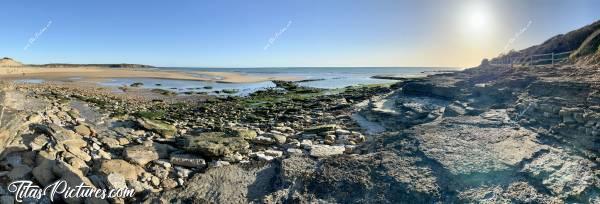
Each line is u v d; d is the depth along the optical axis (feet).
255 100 106.11
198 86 175.22
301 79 254.88
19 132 35.22
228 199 27.07
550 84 42.57
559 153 28.25
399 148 32.71
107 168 30.27
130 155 34.86
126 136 44.04
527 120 36.96
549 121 34.22
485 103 50.85
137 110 77.20
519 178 25.61
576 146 28.53
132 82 187.73
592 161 26.23
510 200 23.58
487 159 28.22
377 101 73.10
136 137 44.39
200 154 37.68
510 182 25.32
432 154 29.96
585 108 32.07
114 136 43.45
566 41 131.44
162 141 42.45
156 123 51.96
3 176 27.53
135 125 51.31
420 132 36.32
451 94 61.98
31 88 107.55
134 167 31.68
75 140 36.58
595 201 22.39
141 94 123.54
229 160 36.88
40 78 184.75
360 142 45.47
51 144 33.76
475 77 67.31
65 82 163.22
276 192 27.17
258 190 28.48
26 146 32.45
